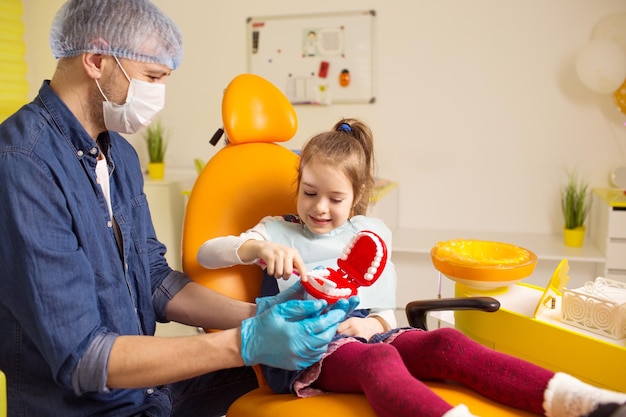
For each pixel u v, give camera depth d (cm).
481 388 111
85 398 120
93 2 118
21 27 337
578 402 98
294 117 162
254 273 153
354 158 140
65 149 118
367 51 317
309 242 145
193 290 147
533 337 131
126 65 121
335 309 116
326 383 121
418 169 320
